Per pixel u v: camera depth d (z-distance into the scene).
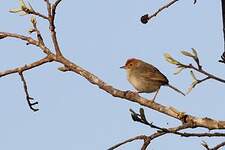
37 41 10.62
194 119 9.00
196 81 8.44
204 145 8.64
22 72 10.78
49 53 10.55
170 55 8.45
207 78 8.38
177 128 8.89
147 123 8.55
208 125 8.95
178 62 8.39
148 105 9.43
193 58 8.32
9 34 10.67
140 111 8.44
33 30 10.63
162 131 8.70
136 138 8.82
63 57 10.47
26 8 10.45
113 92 9.73
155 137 8.75
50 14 10.44
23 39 10.70
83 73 10.33
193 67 8.38
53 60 10.52
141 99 9.34
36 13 10.49
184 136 8.79
